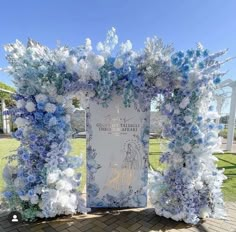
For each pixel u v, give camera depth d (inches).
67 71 95.8
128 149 115.3
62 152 100.6
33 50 92.4
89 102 111.2
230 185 153.4
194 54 95.8
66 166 102.7
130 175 117.2
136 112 113.4
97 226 98.6
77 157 107.1
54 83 96.9
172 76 97.2
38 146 97.4
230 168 204.7
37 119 96.4
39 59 93.1
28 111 95.8
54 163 98.1
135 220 104.8
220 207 109.9
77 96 107.7
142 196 118.6
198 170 103.0
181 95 100.3
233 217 109.0
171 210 104.1
